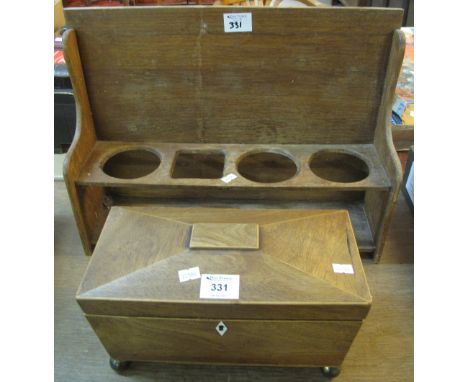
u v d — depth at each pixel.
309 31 1.66
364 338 1.61
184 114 1.88
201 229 1.33
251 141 1.95
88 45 1.71
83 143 1.80
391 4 3.72
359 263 1.28
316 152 1.89
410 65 2.49
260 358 1.39
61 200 2.25
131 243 1.33
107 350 1.41
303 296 1.19
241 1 3.04
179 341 1.33
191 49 1.72
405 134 2.19
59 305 1.74
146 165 2.11
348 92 1.80
